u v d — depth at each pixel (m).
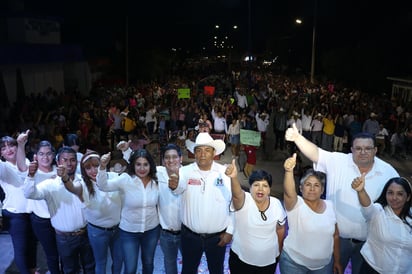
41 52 24.50
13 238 5.74
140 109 20.72
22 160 5.57
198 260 5.21
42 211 5.51
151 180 5.16
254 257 4.69
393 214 4.44
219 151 5.07
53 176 5.54
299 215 4.55
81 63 33.00
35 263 6.01
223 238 4.99
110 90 30.00
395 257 4.43
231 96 28.78
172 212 5.24
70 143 6.61
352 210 4.84
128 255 5.21
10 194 5.64
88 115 16.91
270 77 48.84
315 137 16.28
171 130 18.11
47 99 22.27
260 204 4.64
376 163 4.93
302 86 33.88
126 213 5.14
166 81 43.41
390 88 33.34
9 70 21.75
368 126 16.25
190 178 5.03
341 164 4.93
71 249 5.33
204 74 60.41
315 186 4.46
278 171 14.23
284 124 16.75
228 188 5.03
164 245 5.38
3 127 15.84
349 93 30.81
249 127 15.31
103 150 11.77
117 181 5.05
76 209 5.21
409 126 16.50
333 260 4.88
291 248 4.68
